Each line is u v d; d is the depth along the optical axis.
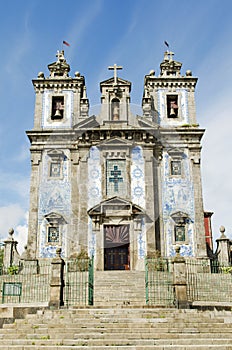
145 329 12.41
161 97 32.31
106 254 26.27
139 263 26.16
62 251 27.62
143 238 26.78
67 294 18.12
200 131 30.12
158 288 20.12
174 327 12.72
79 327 12.71
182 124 31.47
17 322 13.40
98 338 11.87
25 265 27.38
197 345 11.07
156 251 26.56
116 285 21.50
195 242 27.95
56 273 16.52
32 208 28.41
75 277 21.72
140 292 20.62
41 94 32.34
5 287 21.00
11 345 11.20
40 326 12.80
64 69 33.50
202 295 19.86
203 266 27.23
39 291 20.62
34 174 28.94
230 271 25.44
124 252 26.50
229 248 28.66
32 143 29.59
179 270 16.67
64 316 13.78
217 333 12.30
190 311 14.66
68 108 31.92
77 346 10.93
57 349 10.62
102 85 27.86
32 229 28.06
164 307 15.88
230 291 20.66
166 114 31.80
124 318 13.45
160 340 11.48
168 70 33.59
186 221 28.16
